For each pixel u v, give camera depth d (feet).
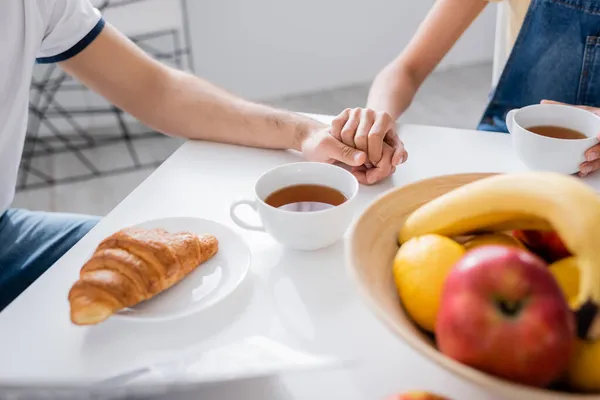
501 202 1.56
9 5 2.77
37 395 1.25
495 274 1.22
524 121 2.71
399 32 9.90
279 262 2.08
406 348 1.69
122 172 7.53
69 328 1.79
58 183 7.29
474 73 10.34
